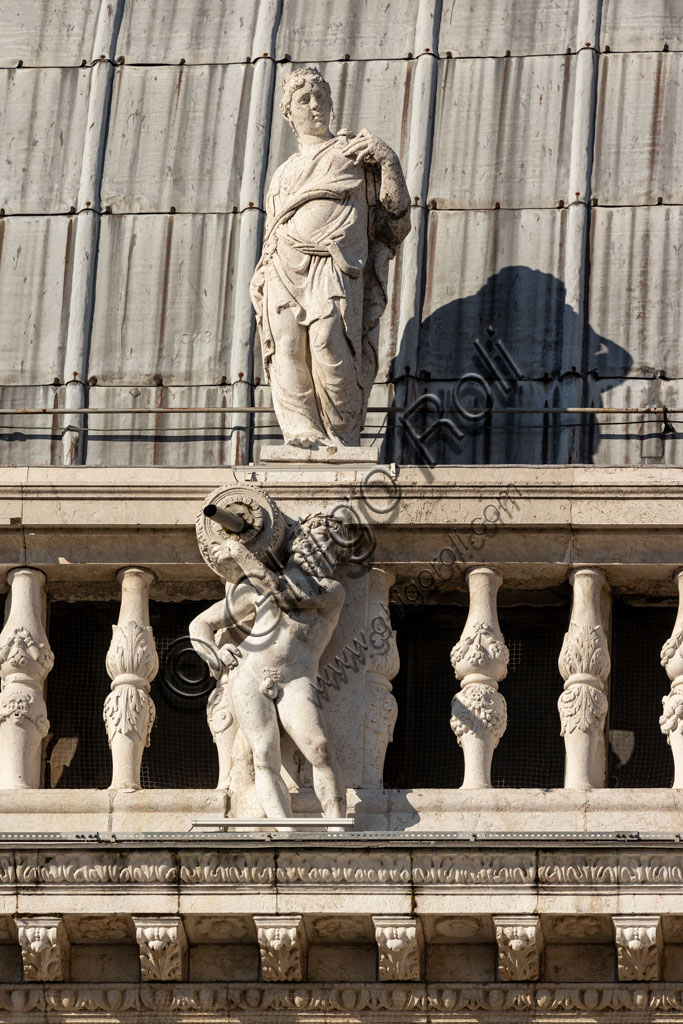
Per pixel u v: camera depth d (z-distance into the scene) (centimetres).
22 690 4456
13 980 4231
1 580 4597
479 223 5453
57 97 5697
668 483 4475
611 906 4100
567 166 5497
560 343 5316
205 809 4347
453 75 5619
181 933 4159
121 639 4503
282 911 4128
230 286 5450
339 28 5691
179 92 5669
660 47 5609
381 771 4384
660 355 5300
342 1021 4194
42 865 4159
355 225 4816
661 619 4634
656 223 5425
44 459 5303
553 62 5609
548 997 4159
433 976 4191
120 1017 4212
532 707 4619
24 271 5500
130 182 5575
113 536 4553
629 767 4562
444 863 4119
